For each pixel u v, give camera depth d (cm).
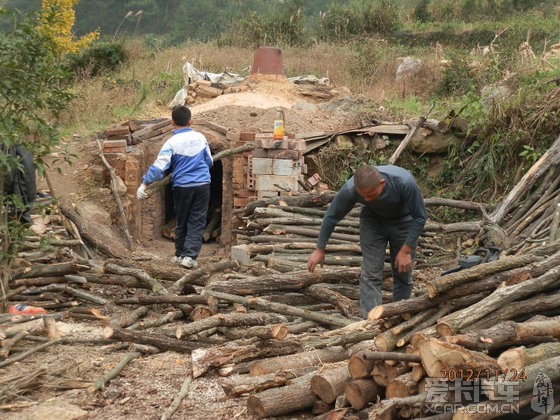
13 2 3123
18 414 440
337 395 434
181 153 855
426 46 2278
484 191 1051
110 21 4194
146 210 1129
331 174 1115
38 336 568
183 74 1477
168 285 727
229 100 1281
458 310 465
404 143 1101
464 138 1096
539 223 887
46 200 840
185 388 478
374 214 616
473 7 2597
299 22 2236
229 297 620
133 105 1359
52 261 744
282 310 600
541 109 1047
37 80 618
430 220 1012
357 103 1293
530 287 446
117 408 457
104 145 1110
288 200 932
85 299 679
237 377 493
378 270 621
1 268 636
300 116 1211
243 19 2280
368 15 2405
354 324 513
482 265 476
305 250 820
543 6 2552
